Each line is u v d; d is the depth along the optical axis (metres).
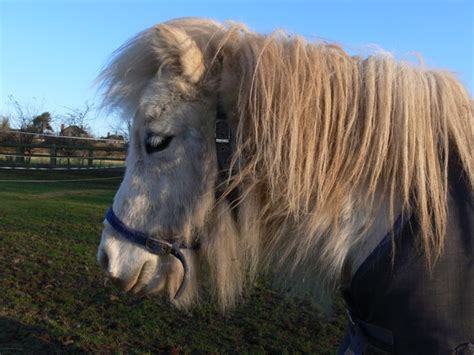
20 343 3.24
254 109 1.37
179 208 1.48
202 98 1.47
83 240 6.04
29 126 19.94
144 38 1.54
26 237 6.08
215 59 1.47
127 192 1.53
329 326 3.62
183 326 3.59
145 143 1.50
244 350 3.25
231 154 1.45
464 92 1.46
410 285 1.23
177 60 1.47
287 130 1.36
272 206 1.42
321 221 1.35
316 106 1.36
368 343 1.36
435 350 1.19
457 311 1.20
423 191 1.27
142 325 3.58
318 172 1.35
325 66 1.40
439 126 1.36
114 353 3.16
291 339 3.42
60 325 3.54
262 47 1.42
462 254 1.22
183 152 1.47
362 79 1.40
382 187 1.34
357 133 1.36
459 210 1.25
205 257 1.56
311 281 1.54
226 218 1.48
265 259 1.53
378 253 1.29
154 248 1.50
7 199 9.58
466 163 1.30
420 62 1.48
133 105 1.57
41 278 4.52
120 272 1.53
